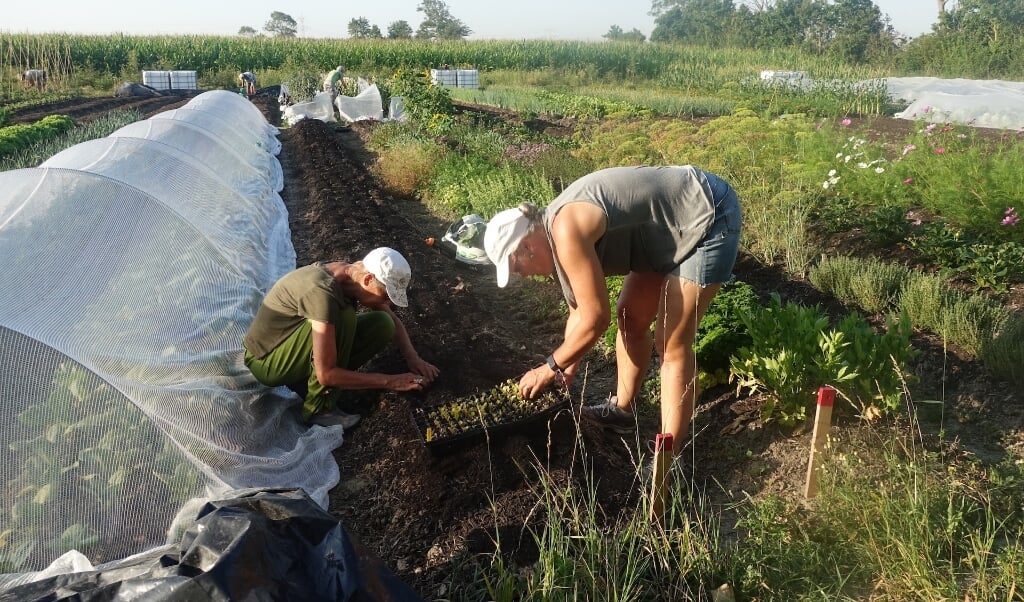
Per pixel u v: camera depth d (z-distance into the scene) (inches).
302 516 105.1
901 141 495.5
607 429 174.7
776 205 311.3
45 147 574.2
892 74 1226.6
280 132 772.0
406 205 444.5
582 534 133.0
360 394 197.2
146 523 135.3
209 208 269.4
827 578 121.9
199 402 154.9
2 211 171.3
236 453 148.9
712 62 1433.3
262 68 1596.9
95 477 133.5
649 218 133.9
